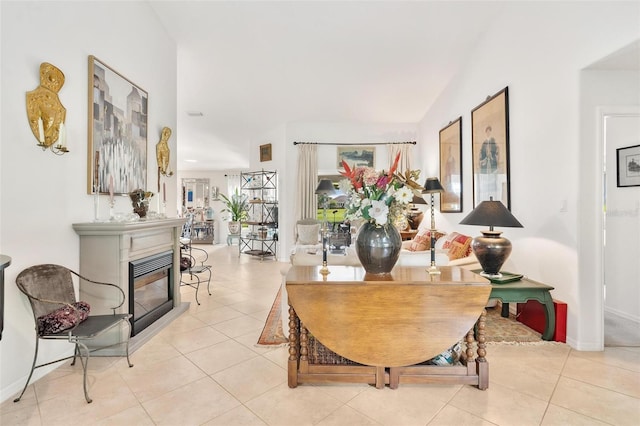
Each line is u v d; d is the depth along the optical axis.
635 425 1.65
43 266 2.05
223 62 4.43
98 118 2.57
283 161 6.42
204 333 2.83
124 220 2.63
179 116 6.07
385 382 1.98
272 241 7.00
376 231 2.05
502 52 3.51
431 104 5.70
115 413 1.73
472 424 1.66
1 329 1.44
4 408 1.76
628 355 2.42
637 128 3.07
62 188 2.27
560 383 2.04
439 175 5.36
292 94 5.31
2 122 1.84
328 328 1.91
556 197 2.73
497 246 2.79
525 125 3.13
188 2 3.36
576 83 2.52
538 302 2.84
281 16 3.59
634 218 3.11
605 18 2.28
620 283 3.22
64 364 2.26
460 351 2.15
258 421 1.68
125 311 2.48
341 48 4.18
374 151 6.42
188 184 10.63
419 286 1.91
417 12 3.57
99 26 2.62
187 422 1.67
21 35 1.94
